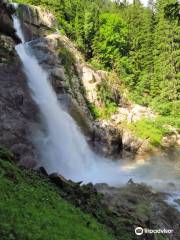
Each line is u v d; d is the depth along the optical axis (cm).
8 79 2620
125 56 5631
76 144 3166
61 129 3030
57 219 1118
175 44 5547
